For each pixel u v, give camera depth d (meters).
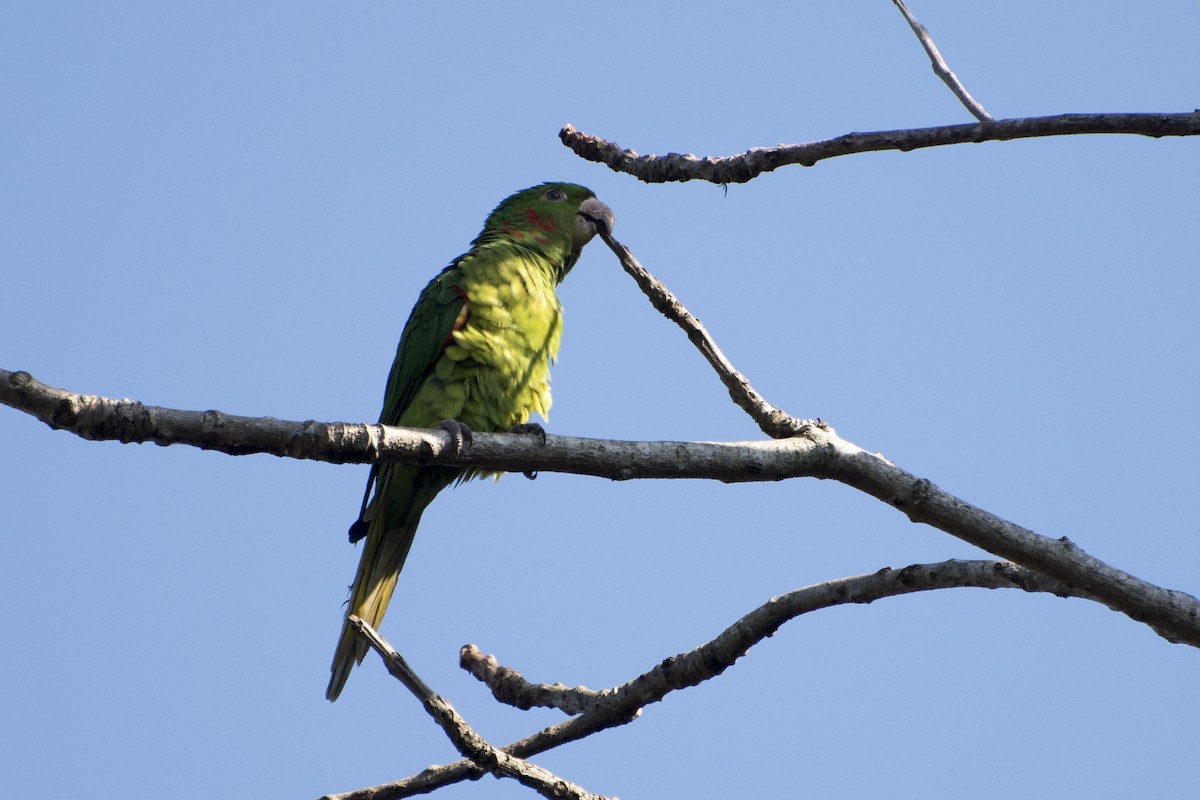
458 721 8.77
